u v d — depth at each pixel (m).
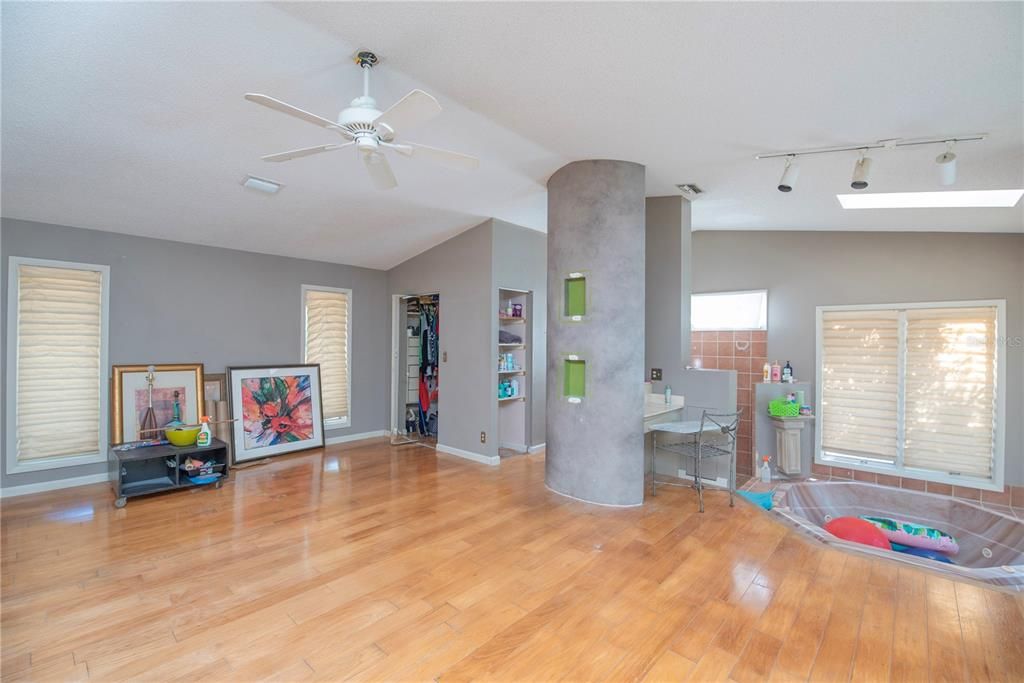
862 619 2.39
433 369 6.40
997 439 4.69
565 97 2.83
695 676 1.98
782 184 3.33
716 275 6.25
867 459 5.38
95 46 2.28
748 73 2.36
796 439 5.43
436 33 2.25
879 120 2.68
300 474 4.76
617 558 3.02
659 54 2.29
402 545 3.17
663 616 2.40
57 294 4.16
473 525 3.52
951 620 2.39
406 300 6.49
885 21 1.84
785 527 3.53
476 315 5.33
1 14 2.04
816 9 1.83
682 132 3.21
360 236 5.26
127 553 3.01
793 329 5.76
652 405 4.73
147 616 2.34
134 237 4.55
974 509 4.52
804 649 2.16
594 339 3.98
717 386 4.51
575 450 4.10
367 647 2.14
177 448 4.16
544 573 2.82
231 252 5.19
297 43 2.35
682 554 3.08
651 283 4.86
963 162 3.06
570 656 2.09
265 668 1.99
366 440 6.26
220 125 3.03
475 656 2.09
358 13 2.12
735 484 4.81
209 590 2.59
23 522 3.47
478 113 3.10
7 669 1.95
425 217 4.98
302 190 4.08
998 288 4.70
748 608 2.48
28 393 4.04
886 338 5.27
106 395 4.38
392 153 3.65
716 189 4.35
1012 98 2.31
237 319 5.22
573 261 4.07
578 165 4.01
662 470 4.91
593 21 2.08
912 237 5.11
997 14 1.73
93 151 3.16
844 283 5.47
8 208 3.81
